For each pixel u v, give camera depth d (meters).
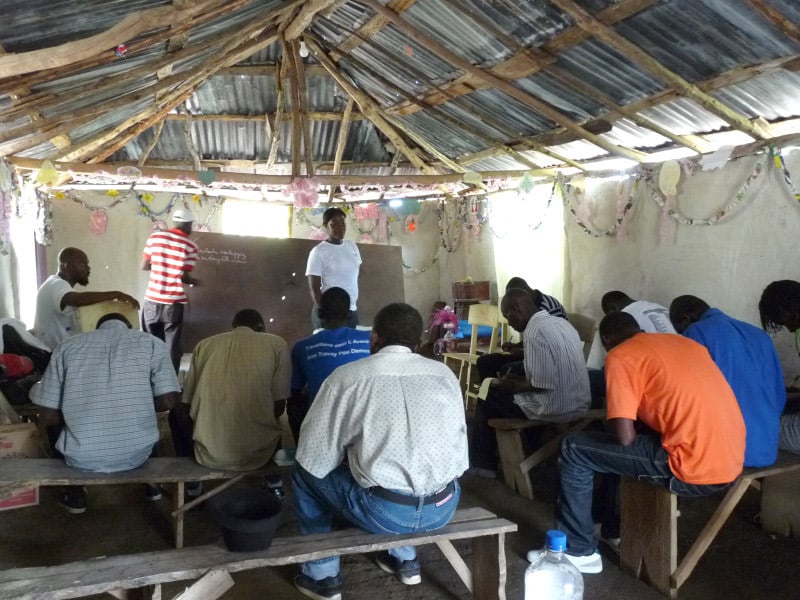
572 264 6.16
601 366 4.78
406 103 6.23
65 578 2.15
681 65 3.68
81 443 3.13
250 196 8.64
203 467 3.30
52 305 4.94
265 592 2.86
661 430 2.75
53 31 3.11
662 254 5.04
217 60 5.07
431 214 9.62
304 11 4.83
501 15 3.89
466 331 7.99
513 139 5.89
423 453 2.40
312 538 2.48
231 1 3.65
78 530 3.46
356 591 2.91
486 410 4.34
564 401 3.84
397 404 2.41
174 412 3.86
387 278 8.39
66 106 4.57
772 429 3.04
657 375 2.72
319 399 2.51
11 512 3.67
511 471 4.09
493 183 7.05
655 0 3.20
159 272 5.98
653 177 5.04
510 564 3.14
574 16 3.46
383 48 5.33
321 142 8.11
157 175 5.81
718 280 4.55
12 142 4.64
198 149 7.96
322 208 8.98
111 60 3.66
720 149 4.30
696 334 3.12
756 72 3.46
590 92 4.28
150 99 5.81
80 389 3.16
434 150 6.93
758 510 3.75
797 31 2.97
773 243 4.13
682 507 3.80
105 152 6.51
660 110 4.27
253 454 3.28
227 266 7.48
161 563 2.27
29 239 6.95
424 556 3.26
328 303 3.48
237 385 3.28
